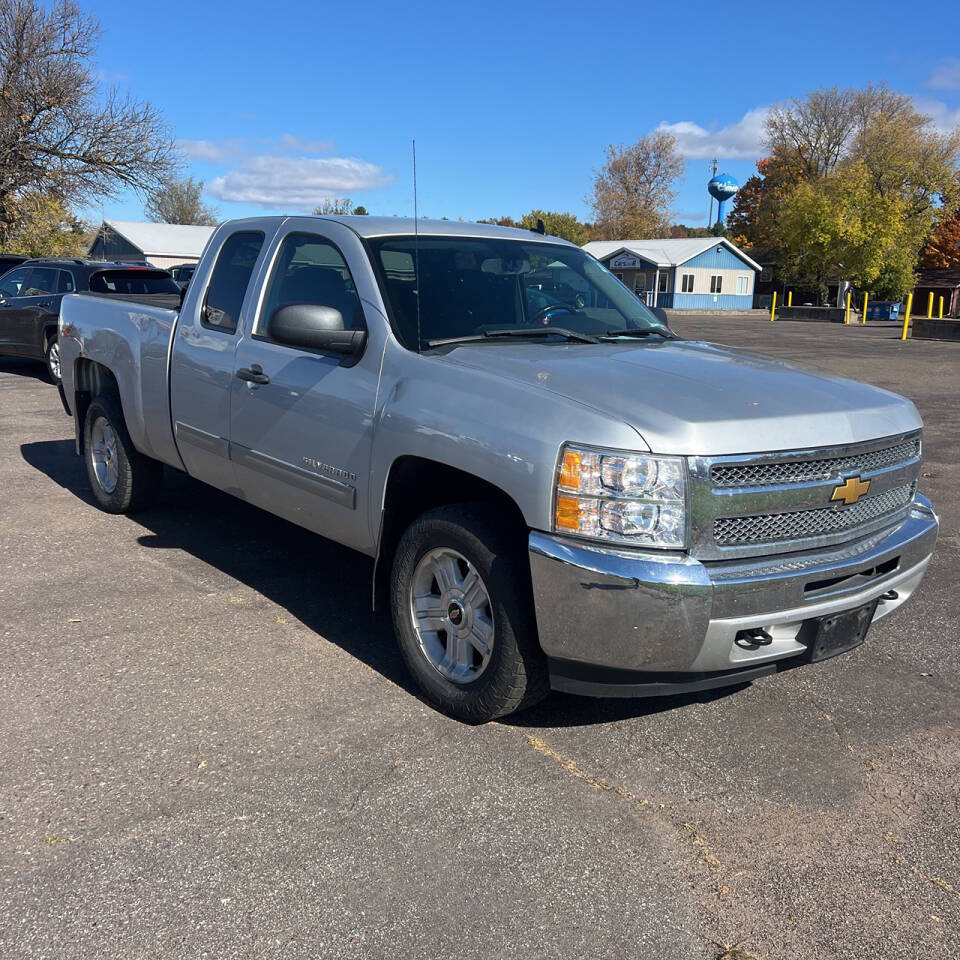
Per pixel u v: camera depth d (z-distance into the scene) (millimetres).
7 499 6734
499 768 3314
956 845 2965
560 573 3121
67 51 32344
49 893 2594
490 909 2598
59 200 32812
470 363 3680
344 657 4188
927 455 9523
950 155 58250
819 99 71062
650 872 2783
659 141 84375
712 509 3096
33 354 13203
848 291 52469
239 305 4926
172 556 5535
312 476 4246
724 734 3633
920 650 4512
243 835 2881
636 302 5066
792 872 2807
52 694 3738
